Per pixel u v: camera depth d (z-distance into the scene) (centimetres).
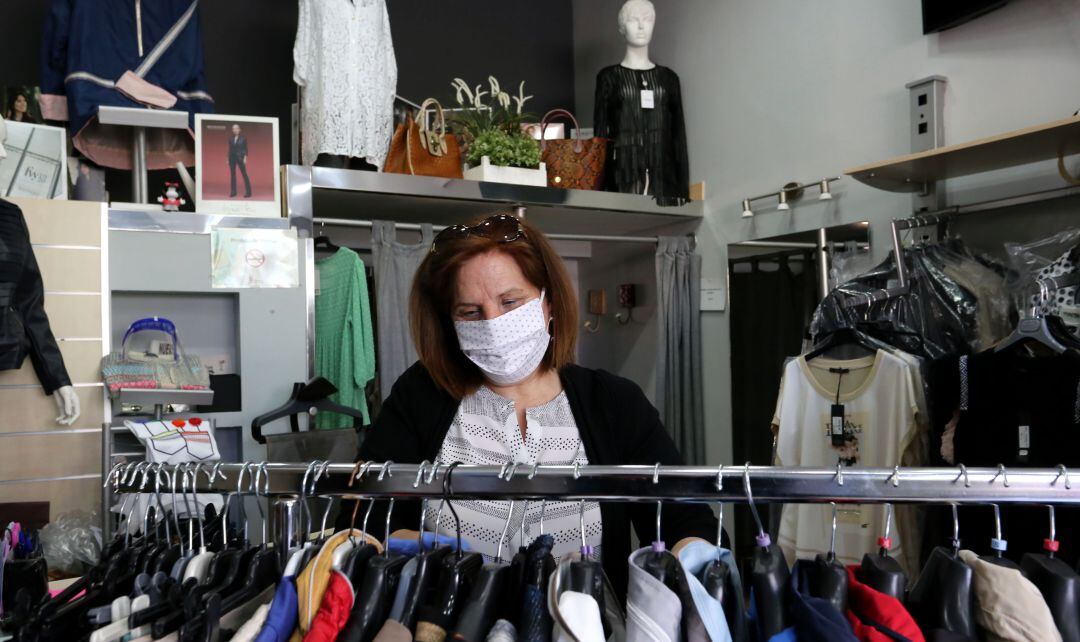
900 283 244
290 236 307
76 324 276
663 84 387
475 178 347
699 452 375
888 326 245
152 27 330
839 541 236
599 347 462
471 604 96
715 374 383
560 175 364
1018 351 205
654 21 404
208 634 97
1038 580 94
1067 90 246
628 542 135
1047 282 216
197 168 301
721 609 91
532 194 351
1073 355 191
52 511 267
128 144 334
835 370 246
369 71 337
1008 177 257
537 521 136
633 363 435
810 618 89
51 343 262
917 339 240
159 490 115
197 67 342
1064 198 239
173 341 278
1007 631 90
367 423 310
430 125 369
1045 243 228
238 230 300
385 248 322
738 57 370
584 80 473
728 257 374
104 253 281
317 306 335
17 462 264
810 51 334
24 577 135
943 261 247
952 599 92
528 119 462
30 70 353
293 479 108
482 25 453
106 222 282
